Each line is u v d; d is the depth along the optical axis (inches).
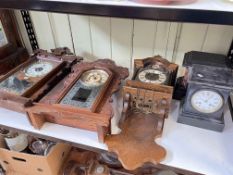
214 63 27.0
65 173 42.5
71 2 20.8
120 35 38.6
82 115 25.2
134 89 27.7
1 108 32.2
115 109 30.7
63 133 28.3
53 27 41.5
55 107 26.4
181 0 19.0
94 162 40.8
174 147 25.9
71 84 30.1
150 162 24.9
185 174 24.5
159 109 28.1
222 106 26.2
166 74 30.4
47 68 35.1
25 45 45.7
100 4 20.1
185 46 36.2
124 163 23.7
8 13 39.6
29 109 26.7
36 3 22.1
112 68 33.7
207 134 27.5
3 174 44.0
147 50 38.8
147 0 19.2
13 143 38.8
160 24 35.0
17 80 32.2
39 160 37.6
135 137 26.7
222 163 24.0
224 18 18.1
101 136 26.1
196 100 26.8
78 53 43.8
